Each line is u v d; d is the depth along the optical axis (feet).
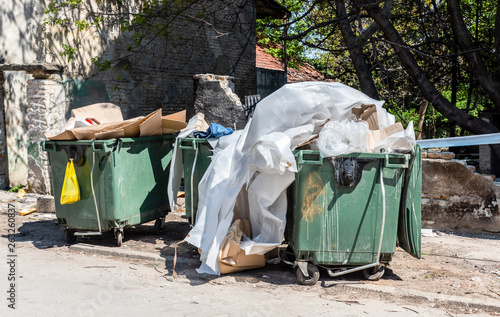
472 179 22.35
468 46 33.30
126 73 41.83
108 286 15.40
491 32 40.70
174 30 45.88
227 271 16.70
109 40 40.70
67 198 19.70
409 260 18.75
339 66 59.93
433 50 40.60
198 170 20.12
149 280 16.19
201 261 18.16
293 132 15.79
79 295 14.46
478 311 13.97
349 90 16.75
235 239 16.62
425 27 40.32
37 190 32.96
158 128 21.62
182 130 20.99
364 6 33.19
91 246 20.10
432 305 14.35
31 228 24.07
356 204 15.60
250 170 16.01
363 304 14.32
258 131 15.83
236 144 17.56
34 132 32.60
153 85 44.27
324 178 15.52
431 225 23.17
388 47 43.78
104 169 19.81
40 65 31.86
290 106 15.90
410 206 15.96
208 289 15.34
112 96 40.68
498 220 22.08
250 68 55.62
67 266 17.61
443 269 17.63
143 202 21.36
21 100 35.37
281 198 16.35
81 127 20.90
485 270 17.56
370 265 15.80
